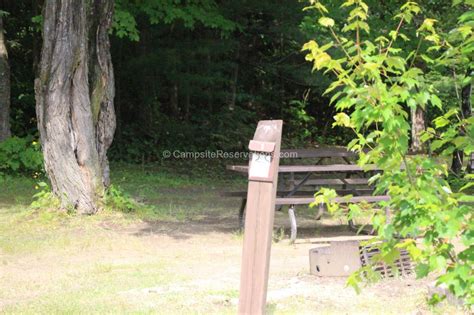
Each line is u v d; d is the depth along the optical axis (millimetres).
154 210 11938
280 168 9391
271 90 27359
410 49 12031
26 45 22375
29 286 6781
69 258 8305
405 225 2887
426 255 2855
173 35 21391
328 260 6992
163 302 6020
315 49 3113
